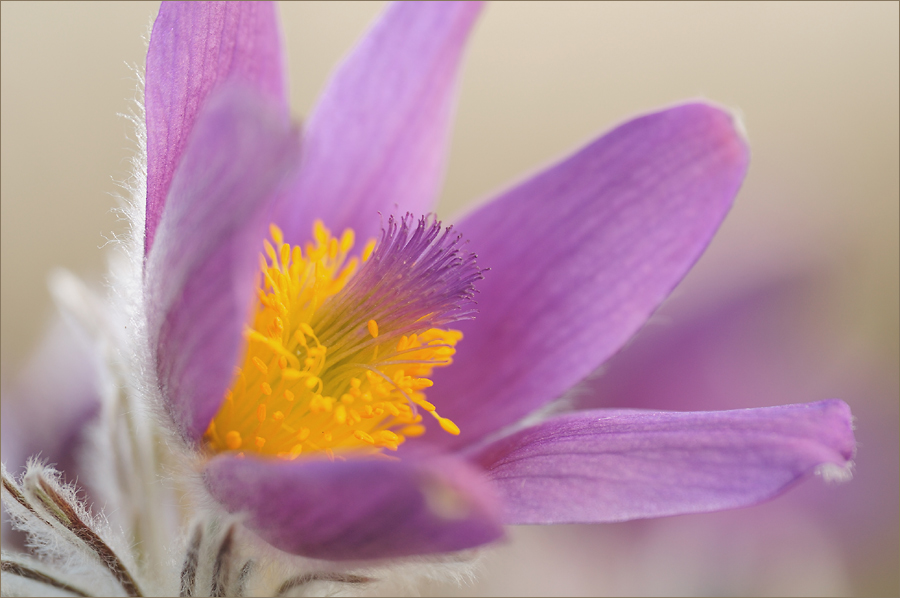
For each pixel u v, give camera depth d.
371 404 0.19
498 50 0.31
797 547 0.24
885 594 0.24
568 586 0.23
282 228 0.20
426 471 0.17
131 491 0.19
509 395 0.20
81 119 0.27
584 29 0.31
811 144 0.30
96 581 0.18
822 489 0.24
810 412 0.18
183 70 0.19
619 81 0.31
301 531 0.18
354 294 0.19
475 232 0.20
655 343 0.24
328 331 0.19
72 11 0.27
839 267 0.25
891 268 0.26
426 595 0.23
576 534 0.24
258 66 0.19
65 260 0.27
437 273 0.19
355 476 0.17
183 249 0.17
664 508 0.18
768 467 0.18
